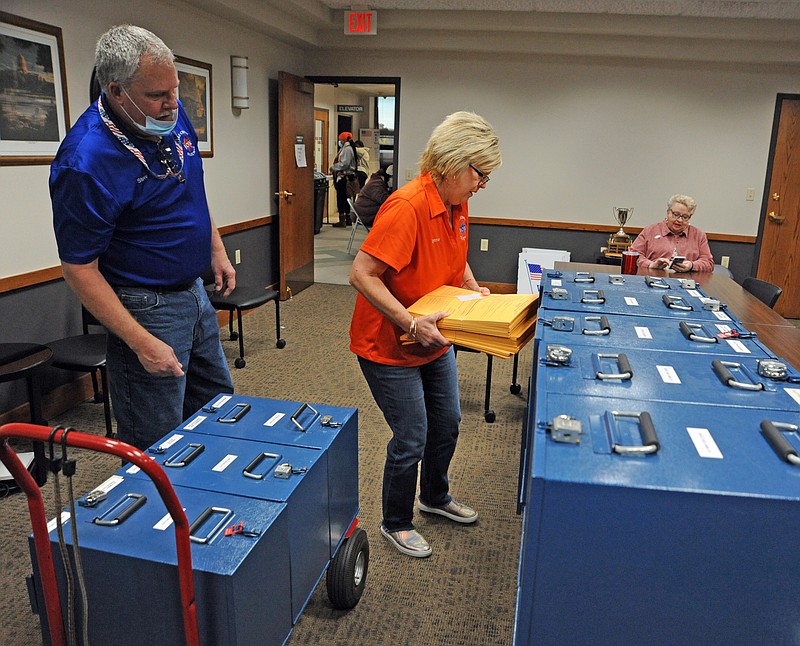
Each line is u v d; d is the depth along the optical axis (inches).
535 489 35.3
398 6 197.9
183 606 43.4
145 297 68.2
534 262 219.1
